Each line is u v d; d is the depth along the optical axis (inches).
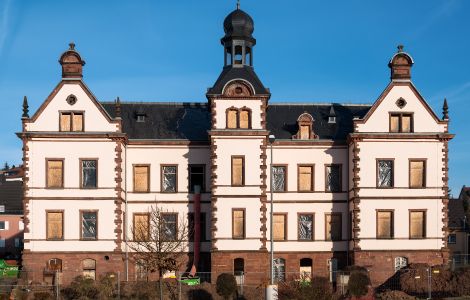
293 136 2394.2
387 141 2288.4
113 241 2212.1
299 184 2390.5
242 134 2245.3
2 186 3777.1
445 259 2255.2
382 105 2301.9
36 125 2240.4
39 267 2192.4
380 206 2266.2
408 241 2256.4
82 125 2247.8
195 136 2404.0
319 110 2519.7
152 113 2487.7
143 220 2345.0
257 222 2226.9
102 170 2236.7
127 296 1884.8
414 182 2288.4
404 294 1929.1
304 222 2383.1
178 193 2368.4
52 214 2219.5
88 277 2022.6
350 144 2348.7
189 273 2224.4
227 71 2411.4
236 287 1952.5
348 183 2375.7
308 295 1674.5
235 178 2242.9
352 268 2158.0
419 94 2306.8
